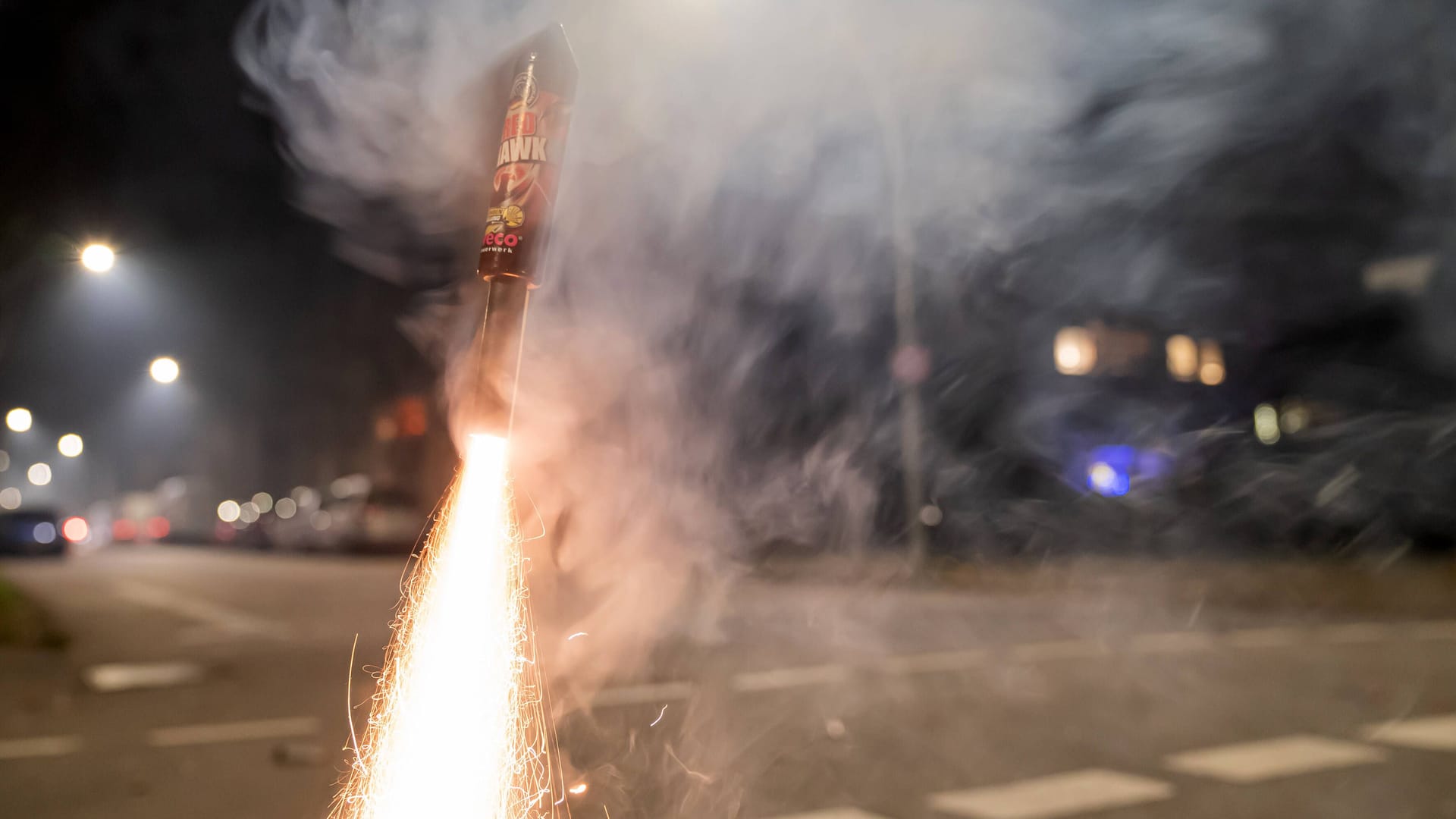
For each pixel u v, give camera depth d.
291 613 13.12
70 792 4.99
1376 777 5.15
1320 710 6.72
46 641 9.99
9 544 26.61
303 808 4.72
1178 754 5.61
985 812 4.60
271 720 6.64
